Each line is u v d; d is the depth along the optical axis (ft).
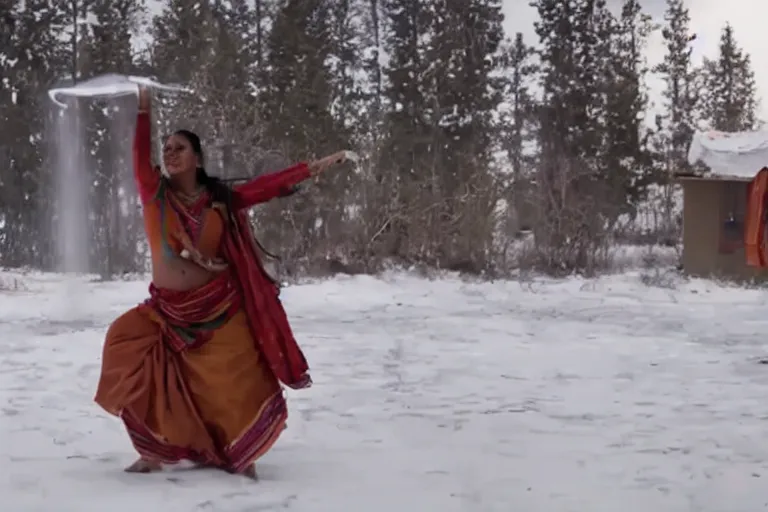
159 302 17.51
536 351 37.45
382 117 121.49
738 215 85.15
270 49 116.78
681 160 129.18
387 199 92.43
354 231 89.92
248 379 17.40
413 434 21.74
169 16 109.91
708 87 181.68
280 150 92.63
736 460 19.42
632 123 124.26
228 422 17.30
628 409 25.16
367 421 23.27
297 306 57.98
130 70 113.39
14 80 116.57
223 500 15.52
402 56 125.70
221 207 17.74
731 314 53.88
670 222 119.96
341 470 17.95
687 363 34.22
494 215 93.76
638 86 131.95
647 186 124.16
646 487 17.10
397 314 53.21
